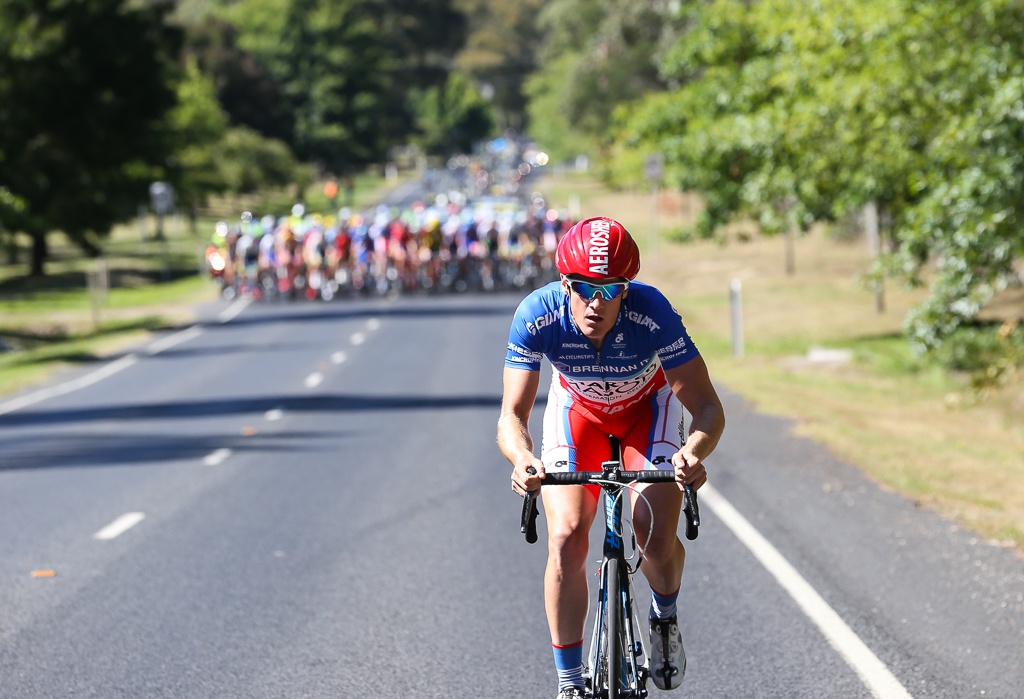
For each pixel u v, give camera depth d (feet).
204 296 384.06
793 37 205.36
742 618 61.98
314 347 233.55
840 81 192.54
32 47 483.92
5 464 122.93
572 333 44.06
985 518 81.15
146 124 524.93
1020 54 154.81
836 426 125.08
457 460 115.44
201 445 129.80
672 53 271.28
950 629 58.18
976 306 154.71
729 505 89.40
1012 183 143.13
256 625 63.57
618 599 40.96
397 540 82.53
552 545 42.98
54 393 188.65
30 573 76.07
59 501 100.83
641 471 41.39
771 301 295.89
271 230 364.99
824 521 82.89
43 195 495.82
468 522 87.97
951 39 166.91
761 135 207.92
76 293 418.10
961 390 166.91
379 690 53.16
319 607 66.69
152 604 68.13
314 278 353.10
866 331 239.50
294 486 104.22
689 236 298.15
